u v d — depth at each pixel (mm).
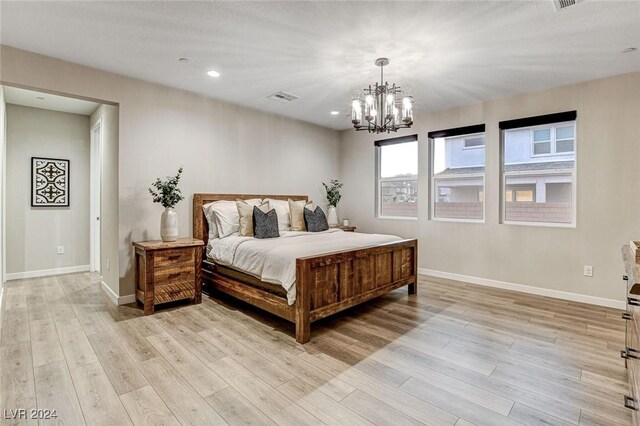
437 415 1770
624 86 3436
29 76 2982
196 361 2352
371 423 1707
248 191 4770
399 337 2785
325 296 2916
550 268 3930
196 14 2391
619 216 3480
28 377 2115
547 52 2943
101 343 2627
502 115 4258
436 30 2582
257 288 3252
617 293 3500
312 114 5145
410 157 5359
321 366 2293
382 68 3320
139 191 3709
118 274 3574
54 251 4992
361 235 4090
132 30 2621
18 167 4695
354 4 2254
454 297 3926
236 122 4621
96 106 4738
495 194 4340
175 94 3984
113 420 1721
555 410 1809
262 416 1762
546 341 2684
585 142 3668
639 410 1140
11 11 2340
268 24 2523
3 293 3686
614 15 2338
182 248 3559
